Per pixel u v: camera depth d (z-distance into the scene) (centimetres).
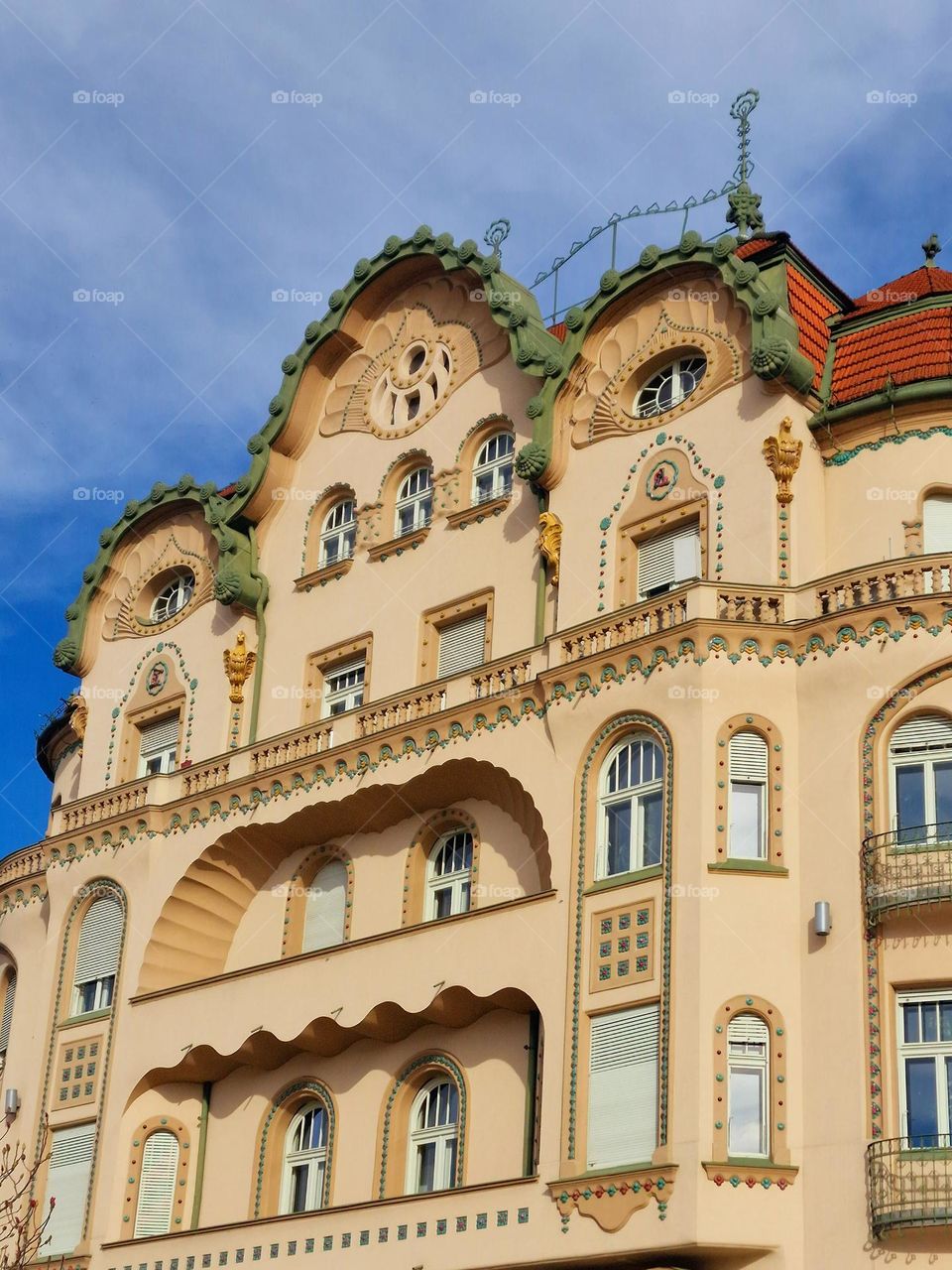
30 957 4209
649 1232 2945
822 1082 3002
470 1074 3450
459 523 3928
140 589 4481
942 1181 2858
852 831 3117
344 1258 3356
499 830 3578
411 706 3688
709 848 3136
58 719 4659
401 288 4262
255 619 4222
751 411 3525
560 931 3256
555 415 3772
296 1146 3722
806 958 3091
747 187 4106
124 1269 3684
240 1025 3703
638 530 3597
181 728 4244
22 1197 3897
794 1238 2925
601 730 3328
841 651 3216
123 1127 3812
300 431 4309
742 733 3225
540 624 3684
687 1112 2977
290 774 3809
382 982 3503
